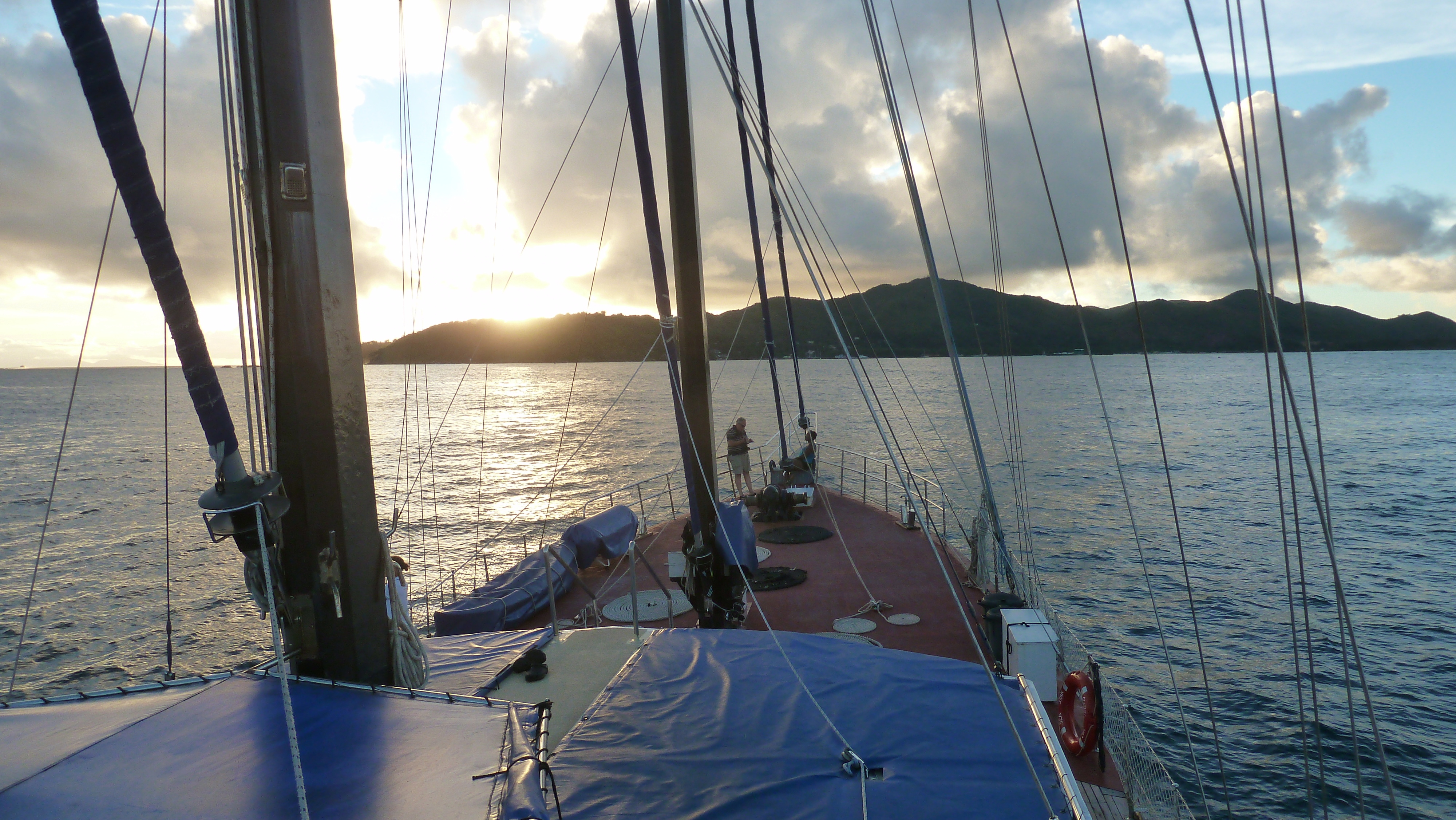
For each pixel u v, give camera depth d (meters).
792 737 4.88
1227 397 125.25
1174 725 15.32
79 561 30.56
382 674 4.08
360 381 3.99
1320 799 12.89
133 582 27.52
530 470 53.72
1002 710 4.96
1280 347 2.72
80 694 3.04
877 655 6.15
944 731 4.89
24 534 35.84
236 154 3.46
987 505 9.57
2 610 24.38
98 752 2.61
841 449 19.80
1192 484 43.41
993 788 4.25
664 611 10.84
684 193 9.59
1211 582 24.52
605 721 5.16
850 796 4.23
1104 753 7.11
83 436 92.75
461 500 41.59
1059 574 25.39
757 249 19.69
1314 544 29.61
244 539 3.15
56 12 2.49
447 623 10.16
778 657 6.15
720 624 9.70
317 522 3.82
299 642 3.86
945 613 10.81
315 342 3.78
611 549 13.50
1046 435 68.62
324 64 3.80
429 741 2.80
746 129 4.34
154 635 22.22
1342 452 58.12
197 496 46.62
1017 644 8.11
